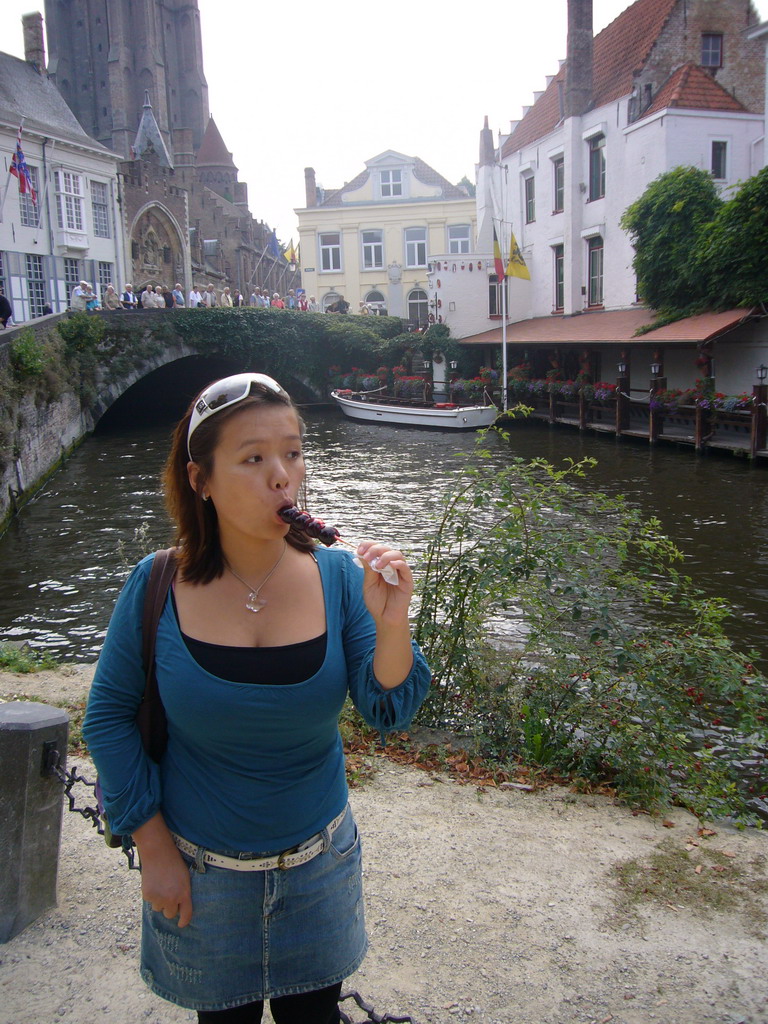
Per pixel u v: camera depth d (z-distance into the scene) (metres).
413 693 1.73
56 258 35.06
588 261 31.44
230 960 1.73
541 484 6.14
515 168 36.53
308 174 54.66
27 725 2.95
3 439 16.67
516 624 8.62
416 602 7.73
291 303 46.28
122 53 80.38
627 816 4.32
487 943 3.07
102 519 16.53
